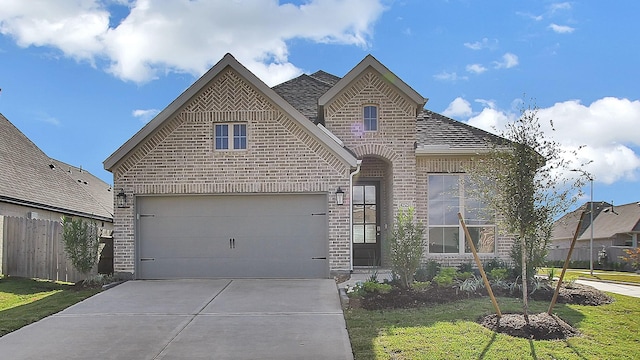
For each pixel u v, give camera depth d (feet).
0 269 49.42
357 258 52.85
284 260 45.01
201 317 31.55
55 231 47.50
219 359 23.97
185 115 45.42
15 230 48.93
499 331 27.43
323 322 30.14
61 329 29.40
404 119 49.21
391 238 38.37
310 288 39.91
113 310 33.71
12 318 31.83
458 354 23.79
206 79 44.93
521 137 28.50
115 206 44.98
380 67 48.98
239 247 45.16
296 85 61.62
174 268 45.11
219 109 45.39
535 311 31.50
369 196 53.52
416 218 47.88
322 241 45.03
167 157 45.21
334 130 49.24
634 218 128.98
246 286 40.96
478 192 31.01
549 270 45.62
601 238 133.69
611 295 37.65
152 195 45.29
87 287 41.55
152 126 44.65
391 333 27.17
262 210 45.34
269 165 45.06
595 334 26.91
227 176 45.03
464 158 49.14
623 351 24.30
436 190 49.47
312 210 45.24
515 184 28.40
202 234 45.29
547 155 28.48
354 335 27.04
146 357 24.38
